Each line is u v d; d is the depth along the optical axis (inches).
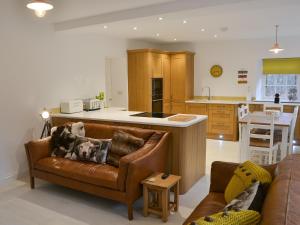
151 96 263.7
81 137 148.2
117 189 116.5
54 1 135.1
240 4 121.9
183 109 291.6
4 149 160.1
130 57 265.3
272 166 90.0
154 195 119.4
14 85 163.0
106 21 160.1
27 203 131.1
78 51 207.6
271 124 160.1
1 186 152.2
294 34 244.1
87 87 217.8
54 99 189.5
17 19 161.3
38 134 179.6
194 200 133.1
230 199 84.7
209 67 294.5
